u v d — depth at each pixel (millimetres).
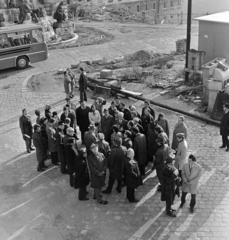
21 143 14930
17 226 10062
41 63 27844
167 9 67375
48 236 9609
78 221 10094
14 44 25656
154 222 9820
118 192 11258
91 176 10469
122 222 9914
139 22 51594
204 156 13086
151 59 26750
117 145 10547
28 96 20516
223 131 13148
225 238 9148
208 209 10234
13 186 11938
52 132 12508
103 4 57156
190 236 9242
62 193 11438
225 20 19078
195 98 18281
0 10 34156
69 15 51250
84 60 27516
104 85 19969
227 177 11727
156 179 11844
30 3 38250
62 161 12180
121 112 12766
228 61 19531
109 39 36562
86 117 13773
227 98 15391
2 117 17688
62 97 20156
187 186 9875
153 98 18766
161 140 10477
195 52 19203
